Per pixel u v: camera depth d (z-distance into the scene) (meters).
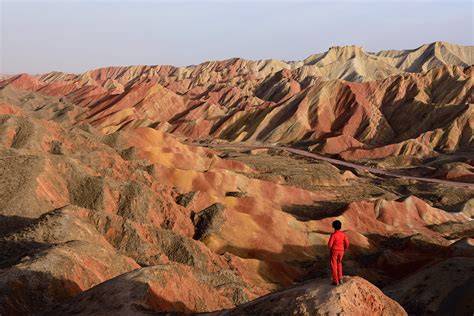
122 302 19.61
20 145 58.94
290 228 52.97
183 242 40.12
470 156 112.06
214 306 25.02
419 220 69.38
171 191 58.66
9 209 39.44
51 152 60.28
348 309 14.50
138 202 47.91
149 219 47.72
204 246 41.56
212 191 67.19
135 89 180.12
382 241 60.38
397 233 62.66
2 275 22.97
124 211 47.12
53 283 23.61
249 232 50.41
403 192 89.94
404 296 33.41
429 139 126.38
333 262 15.16
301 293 15.36
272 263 44.56
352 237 55.03
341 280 15.41
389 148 123.56
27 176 43.34
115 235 37.88
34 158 46.22
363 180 99.31
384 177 103.88
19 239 31.09
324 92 156.88
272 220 52.91
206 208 52.22
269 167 100.38
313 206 72.75
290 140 144.62
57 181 46.28
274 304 15.47
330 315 14.23
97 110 172.25
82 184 47.38
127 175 58.25
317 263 47.59
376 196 82.75
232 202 56.53
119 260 29.22
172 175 67.69
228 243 48.75
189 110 176.00
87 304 20.23
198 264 38.78
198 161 89.38
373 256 50.22
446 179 99.50
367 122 145.25
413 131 136.50
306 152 130.62
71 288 24.12
